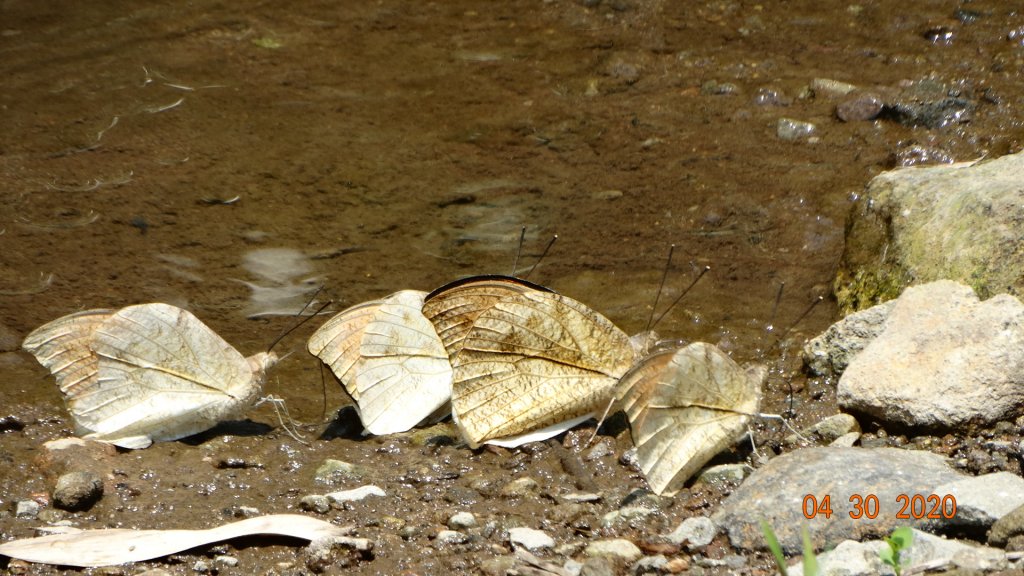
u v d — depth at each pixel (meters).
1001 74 13.67
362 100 13.92
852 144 12.41
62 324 7.87
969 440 7.14
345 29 16.06
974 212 8.65
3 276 10.34
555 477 7.32
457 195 11.79
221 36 15.81
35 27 16.09
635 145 12.69
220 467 7.55
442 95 14.02
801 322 9.55
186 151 12.70
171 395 7.96
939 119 12.64
